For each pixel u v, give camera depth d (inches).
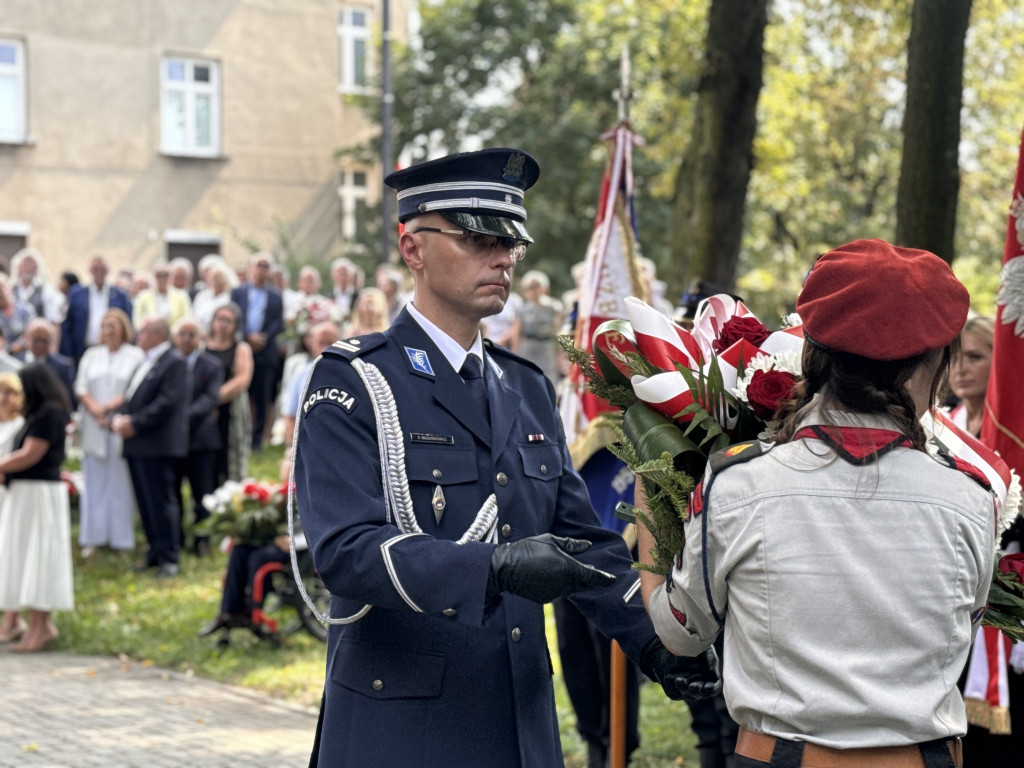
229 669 277.1
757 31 309.6
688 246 323.0
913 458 83.1
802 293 85.3
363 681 98.7
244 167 932.6
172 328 559.8
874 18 403.5
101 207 888.9
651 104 860.6
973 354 152.0
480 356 106.8
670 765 207.8
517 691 100.1
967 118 754.2
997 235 863.1
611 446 95.4
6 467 297.7
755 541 81.7
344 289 540.1
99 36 884.0
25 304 525.7
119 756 213.3
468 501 100.3
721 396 93.3
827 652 80.0
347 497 95.4
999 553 96.7
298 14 946.7
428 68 964.6
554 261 893.2
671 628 90.0
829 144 837.8
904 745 79.7
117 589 358.0
